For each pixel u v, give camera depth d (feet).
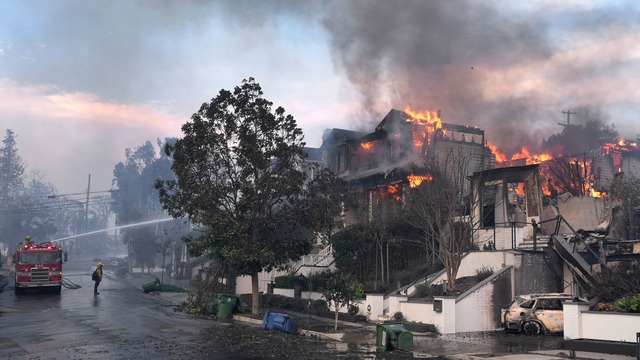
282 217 105.19
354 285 83.30
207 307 106.11
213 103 104.47
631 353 57.57
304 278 119.44
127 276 237.86
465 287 90.02
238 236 102.17
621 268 77.30
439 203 101.91
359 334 76.64
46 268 136.15
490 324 83.66
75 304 116.88
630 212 103.76
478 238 106.73
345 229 118.73
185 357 57.72
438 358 58.65
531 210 107.45
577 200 110.11
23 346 65.87
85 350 62.34
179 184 106.63
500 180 111.34
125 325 84.94
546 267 89.86
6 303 118.21
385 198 139.54
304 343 69.41
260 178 104.63
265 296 123.13
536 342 68.39
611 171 173.78
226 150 104.17
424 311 83.35
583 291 83.51
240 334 76.54
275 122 107.14
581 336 64.49
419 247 109.81
